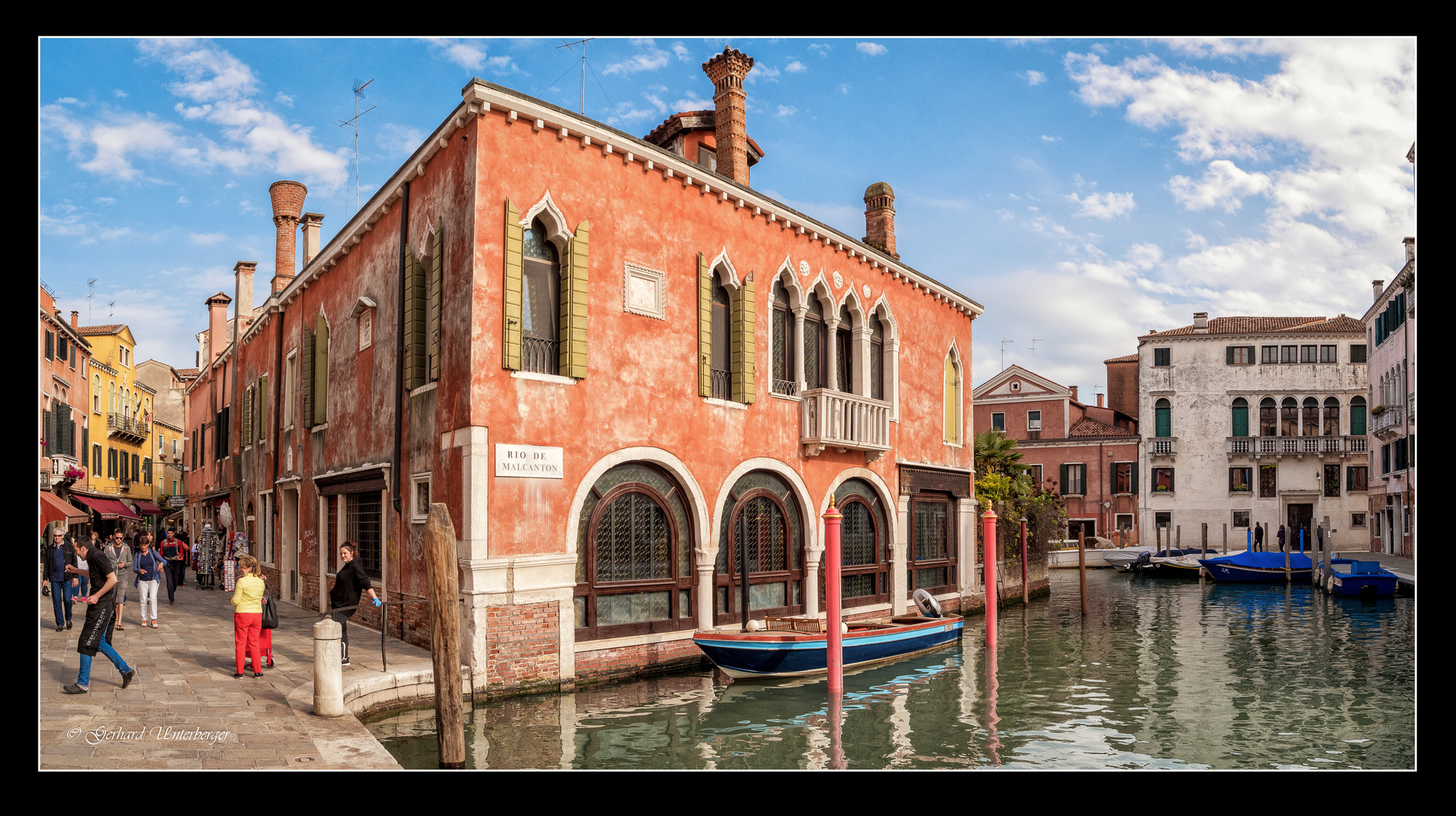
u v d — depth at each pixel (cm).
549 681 1152
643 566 1302
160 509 4047
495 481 1116
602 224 1261
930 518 2028
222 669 1068
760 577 1494
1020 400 4684
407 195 1329
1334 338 4322
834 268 1683
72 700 889
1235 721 1109
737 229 1473
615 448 1254
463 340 1132
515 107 1150
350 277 1592
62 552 1416
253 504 2288
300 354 1894
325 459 1686
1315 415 4328
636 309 1298
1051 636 1842
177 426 4781
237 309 2569
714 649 1241
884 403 1741
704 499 1376
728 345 1477
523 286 1188
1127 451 4478
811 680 1304
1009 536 2467
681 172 1365
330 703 860
